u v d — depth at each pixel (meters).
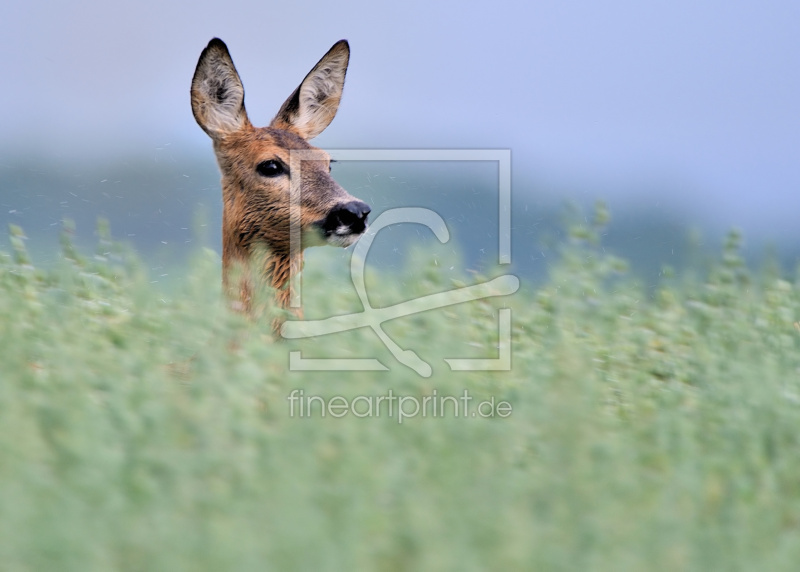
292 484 9.18
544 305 15.24
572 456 10.19
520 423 10.91
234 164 14.50
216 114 14.62
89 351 11.74
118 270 15.69
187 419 10.12
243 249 14.52
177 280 16.38
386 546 8.69
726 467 10.43
